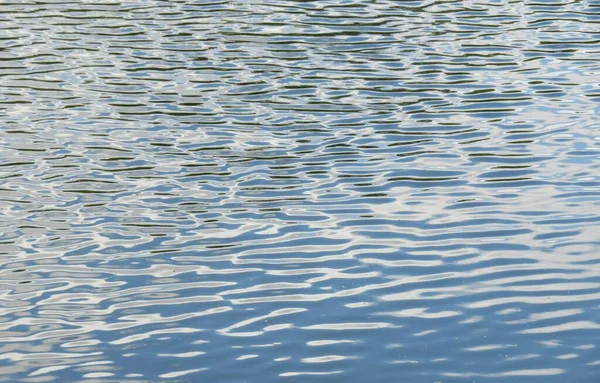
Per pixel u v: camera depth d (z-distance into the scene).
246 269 12.03
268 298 11.33
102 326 10.79
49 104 17.86
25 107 17.72
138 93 18.36
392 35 21.98
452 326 10.67
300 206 13.79
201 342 10.43
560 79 18.95
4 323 10.86
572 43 21.27
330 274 11.88
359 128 16.67
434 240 12.73
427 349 10.23
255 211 13.63
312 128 16.67
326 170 15.00
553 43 21.30
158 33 22.20
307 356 10.12
